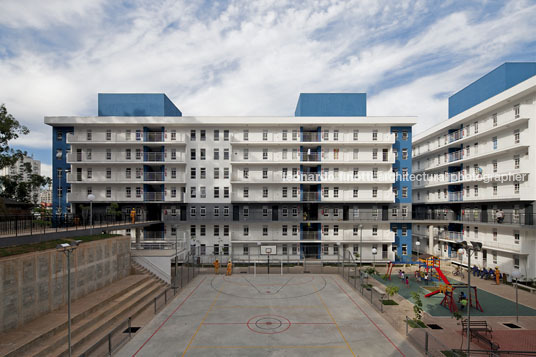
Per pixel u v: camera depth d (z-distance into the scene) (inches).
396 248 1697.8
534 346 705.6
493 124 1465.3
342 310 930.1
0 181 1743.4
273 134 1712.6
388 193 1675.7
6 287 624.7
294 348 681.6
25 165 1873.8
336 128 1702.8
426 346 642.8
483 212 1492.4
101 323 754.8
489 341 677.3
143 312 903.7
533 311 939.3
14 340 589.3
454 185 1752.0
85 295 886.4
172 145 1696.6
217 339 725.9
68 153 1635.1
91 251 918.4
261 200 1670.8
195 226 1694.1
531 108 1249.4
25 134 1237.7
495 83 1475.1
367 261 1663.4
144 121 1647.4
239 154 1702.8
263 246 1519.4
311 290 1149.7
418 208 2166.6
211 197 1699.1
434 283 1277.1
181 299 1035.3
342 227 1695.4
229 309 936.3
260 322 832.3
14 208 1375.5
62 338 637.3
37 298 705.6
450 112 1879.9
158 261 1211.9
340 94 1761.8
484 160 1536.7
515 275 871.1
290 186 1701.5
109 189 1680.6
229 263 1405.0
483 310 948.0
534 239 1234.0
